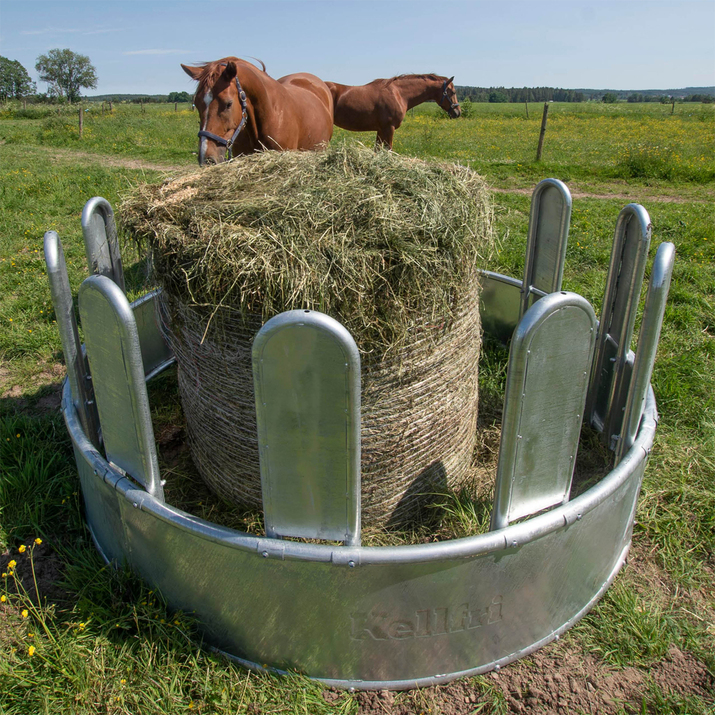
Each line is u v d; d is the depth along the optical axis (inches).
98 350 68.9
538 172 439.2
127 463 76.2
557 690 71.7
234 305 77.5
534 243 113.7
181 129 834.8
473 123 1126.4
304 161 101.7
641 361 78.5
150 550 75.0
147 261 91.7
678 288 190.1
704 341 152.8
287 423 61.4
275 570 65.5
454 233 82.4
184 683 71.6
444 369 89.0
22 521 95.5
